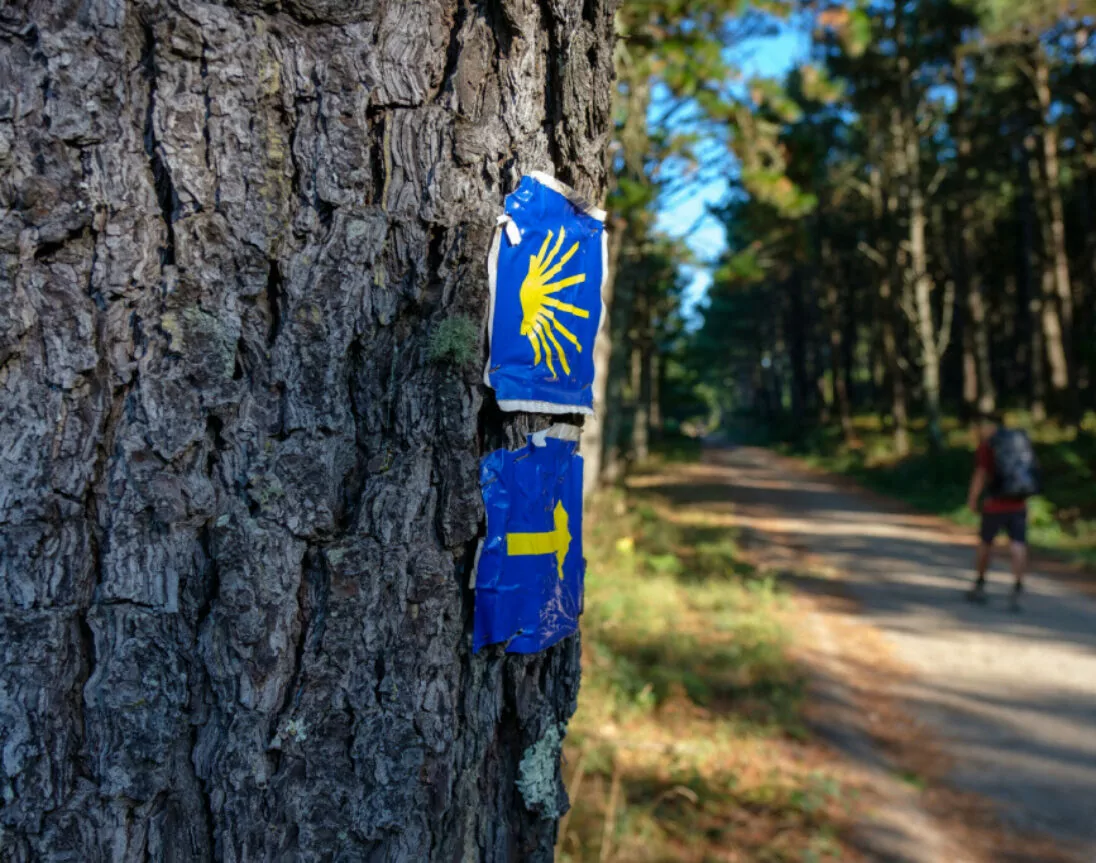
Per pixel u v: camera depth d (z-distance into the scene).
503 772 1.52
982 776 4.31
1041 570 10.10
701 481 23.52
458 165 1.36
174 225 1.17
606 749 4.30
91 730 1.14
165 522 1.16
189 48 1.17
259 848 1.21
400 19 1.31
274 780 1.22
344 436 1.28
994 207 29.80
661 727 4.70
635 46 10.12
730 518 15.00
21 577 1.10
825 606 8.15
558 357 1.50
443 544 1.34
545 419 1.49
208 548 1.19
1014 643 6.82
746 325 61.03
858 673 6.09
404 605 1.30
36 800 1.11
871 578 9.62
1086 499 14.28
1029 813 3.89
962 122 24.78
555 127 1.51
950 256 30.92
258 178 1.21
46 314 1.11
